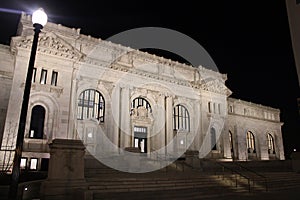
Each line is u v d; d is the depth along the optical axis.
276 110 70.12
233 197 15.86
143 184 16.95
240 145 58.09
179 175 20.98
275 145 67.56
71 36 37.50
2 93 32.25
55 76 35.19
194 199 14.90
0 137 30.86
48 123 33.19
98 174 19.97
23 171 24.12
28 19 34.41
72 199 13.51
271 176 24.66
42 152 31.14
